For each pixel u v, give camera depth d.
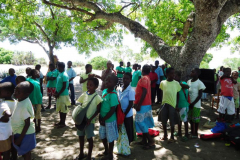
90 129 3.27
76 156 3.60
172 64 6.49
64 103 5.07
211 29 5.43
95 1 8.59
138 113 3.76
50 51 15.61
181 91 4.14
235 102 5.91
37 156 3.61
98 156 3.55
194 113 4.21
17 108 2.77
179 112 4.18
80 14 9.49
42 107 6.80
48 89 7.01
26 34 15.30
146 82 3.70
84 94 3.38
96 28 10.05
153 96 7.84
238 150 3.76
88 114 3.20
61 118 5.23
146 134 3.81
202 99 8.84
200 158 3.47
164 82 4.12
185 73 6.05
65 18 10.02
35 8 8.78
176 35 10.30
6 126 2.73
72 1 7.30
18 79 4.05
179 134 4.41
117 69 10.70
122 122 3.29
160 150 3.78
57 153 3.73
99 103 3.24
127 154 3.51
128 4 8.20
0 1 7.20
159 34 10.26
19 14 7.77
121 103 3.48
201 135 4.27
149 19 10.39
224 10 5.68
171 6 9.63
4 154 2.79
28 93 2.78
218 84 7.91
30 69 5.18
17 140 2.71
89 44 13.77
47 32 14.54
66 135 4.66
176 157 3.50
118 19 7.68
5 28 16.27
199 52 5.88
